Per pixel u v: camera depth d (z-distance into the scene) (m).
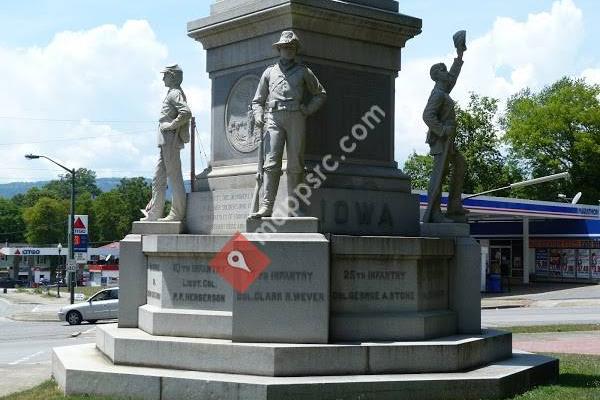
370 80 13.47
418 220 13.59
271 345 10.71
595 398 10.81
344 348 10.80
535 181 37.69
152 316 12.11
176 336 11.88
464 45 13.62
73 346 14.06
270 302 11.02
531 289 49.84
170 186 13.82
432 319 11.89
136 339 11.56
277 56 12.81
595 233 52.91
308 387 10.08
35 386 12.89
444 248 12.45
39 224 120.50
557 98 78.50
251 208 11.95
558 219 54.62
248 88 13.36
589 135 75.94
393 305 11.73
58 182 172.12
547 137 77.19
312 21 12.67
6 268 116.44
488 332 13.02
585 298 43.06
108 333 12.51
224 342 11.09
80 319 34.09
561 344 21.09
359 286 11.55
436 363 11.13
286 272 11.02
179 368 11.16
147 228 13.77
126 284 13.59
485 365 12.03
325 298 11.00
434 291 12.39
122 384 10.88
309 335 10.97
